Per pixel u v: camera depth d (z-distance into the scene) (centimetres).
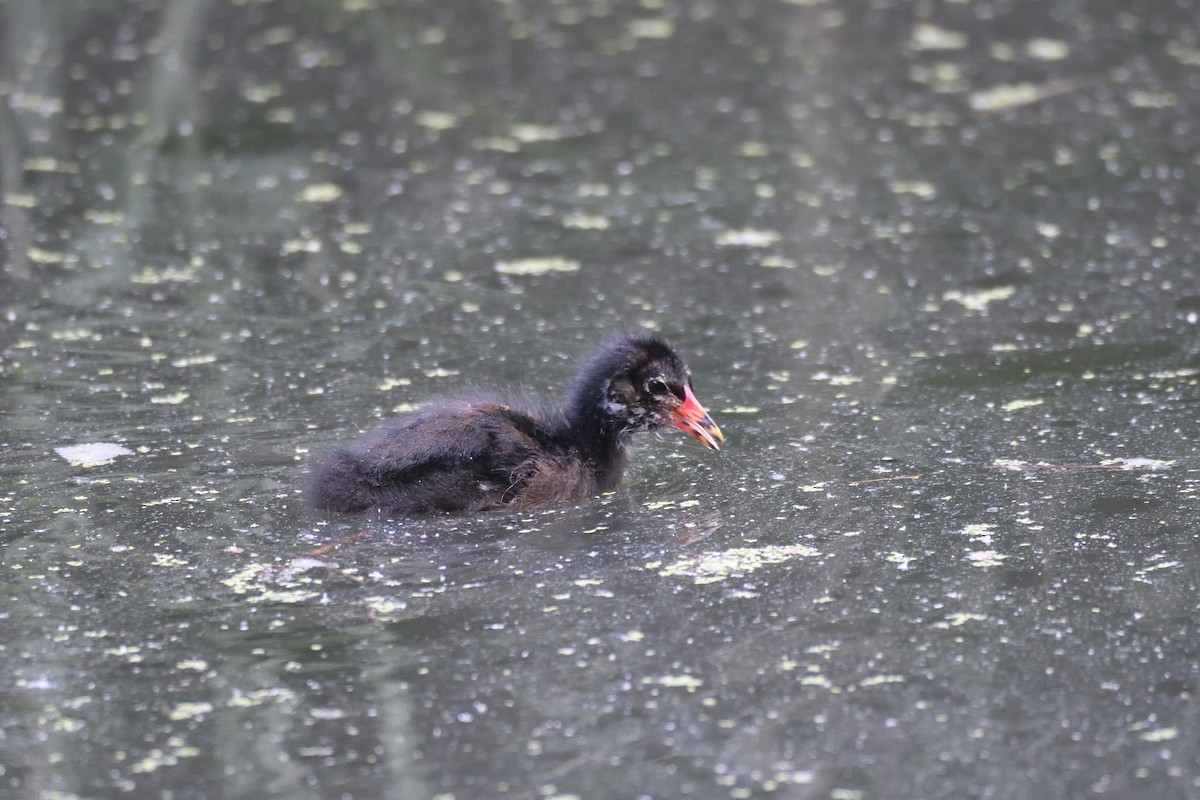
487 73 2662
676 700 860
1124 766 796
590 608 970
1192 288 1677
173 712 847
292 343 1535
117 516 1110
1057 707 852
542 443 1201
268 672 890
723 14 3089
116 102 2459
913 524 1102
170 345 1520
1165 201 1991
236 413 1336
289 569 1025
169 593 988
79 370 1441
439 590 995
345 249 1845
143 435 1278
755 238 1898
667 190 2091
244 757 805
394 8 3056
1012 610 966
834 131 2347
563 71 2686
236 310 1631
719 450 1266
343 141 2291
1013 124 2350
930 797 771
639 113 2453
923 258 1812
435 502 1141
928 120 2388
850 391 1408
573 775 789
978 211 1980
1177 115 2355
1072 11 3031
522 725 834
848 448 1266
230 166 2169
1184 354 1480
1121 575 1013
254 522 1105
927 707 854
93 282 1711
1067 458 1227
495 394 1294
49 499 1141
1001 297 1673
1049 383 1415
